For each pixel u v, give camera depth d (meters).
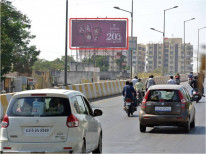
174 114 18.06
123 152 13.27
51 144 10.45
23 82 71.12
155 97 18.39
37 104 10.69
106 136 17.30
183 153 13.02
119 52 102.19
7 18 53.88
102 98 41.69
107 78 115.56
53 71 97.12
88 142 11.43
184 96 18.45
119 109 30.50
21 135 10.55
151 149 13.84
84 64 106.06
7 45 52.38
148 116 18.19
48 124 10.50
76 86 37.19
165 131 18.86
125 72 129.50
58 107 10.63
